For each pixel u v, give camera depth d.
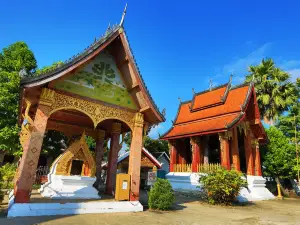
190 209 11.02
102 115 9.58
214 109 20.75
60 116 12.58
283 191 21.52
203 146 20.73
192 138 19.75
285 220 9.34
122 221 7.20
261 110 28.91
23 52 21.56
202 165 18.67
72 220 6.77
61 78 8.69
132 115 10.56
